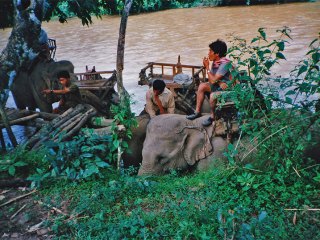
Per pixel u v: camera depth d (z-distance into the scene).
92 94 9.06
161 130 5.85
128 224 4.08
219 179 5.01
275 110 5.19
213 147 5.66
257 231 3.85
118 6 7.57
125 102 5.45
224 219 3.93
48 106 9.70
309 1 35.44
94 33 29.66
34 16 7.19
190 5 39.34
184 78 8.95
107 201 4.65
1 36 31.08
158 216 4.32
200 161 5.77
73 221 4.33
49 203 4.70
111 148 5.50
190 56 19.86
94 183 5.01
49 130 6.55
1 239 4.16
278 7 34.12
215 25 28.48
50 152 5.42
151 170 5.87
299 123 4.79
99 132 6.27
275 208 4.41
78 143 5.43
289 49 19.05
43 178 5.05
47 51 9.98
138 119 6.61
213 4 38.41
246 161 5.29
